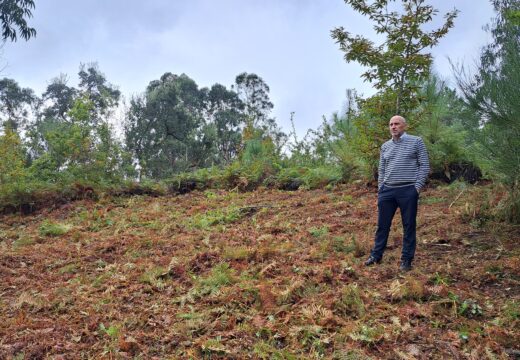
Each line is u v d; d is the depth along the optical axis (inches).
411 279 183.0
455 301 168.1
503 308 163.0
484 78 210.1
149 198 452.1
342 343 148.0
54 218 389.4
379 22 360.5
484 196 283.3
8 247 299.3
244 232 292.7
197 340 152.3
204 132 1323.8
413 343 147.2
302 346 148.7
